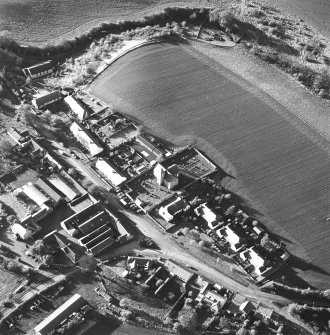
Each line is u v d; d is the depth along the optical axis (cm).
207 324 16000
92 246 17688
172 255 17750
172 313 16275
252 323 16162
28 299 16388
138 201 19100
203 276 17225
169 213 18512
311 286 17150
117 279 17000
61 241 17850
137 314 16175
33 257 17550
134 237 18225
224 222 18625
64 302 16425
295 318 16350
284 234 18462
